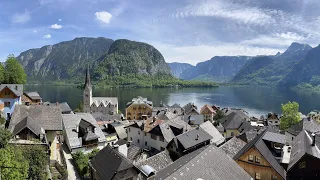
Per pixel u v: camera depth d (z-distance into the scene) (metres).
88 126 60.69
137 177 37.31
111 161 39.94
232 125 101.12
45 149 40.31
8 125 52.56
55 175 42.34
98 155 44.41
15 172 28.14
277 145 47.94
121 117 122.31
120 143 65.88
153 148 72.38
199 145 65.81
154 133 71.44
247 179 34.34
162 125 72.44
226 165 34.59
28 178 33.31
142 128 75.62
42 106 54.41
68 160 53.78
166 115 95.69
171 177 27.72
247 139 69.25
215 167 32.84
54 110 54.09
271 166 42.78
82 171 47.44
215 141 74.75
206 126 80.06
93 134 60.72
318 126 75.44
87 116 67.00
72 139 59.16
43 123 51.06
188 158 34.72
